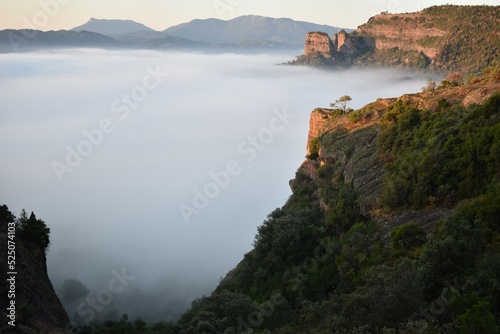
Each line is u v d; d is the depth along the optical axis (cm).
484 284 2391
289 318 3638
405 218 4000
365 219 4694
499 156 3650
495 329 2053
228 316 3666
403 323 2152
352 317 2356
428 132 4925
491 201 3130
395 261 2897
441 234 2897
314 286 4319
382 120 6372
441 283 2528
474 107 4838
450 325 2106
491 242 2842
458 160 4022
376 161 5450
